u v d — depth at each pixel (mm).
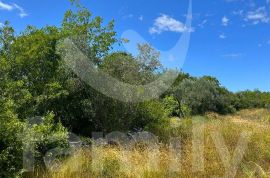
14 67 10391
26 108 9727
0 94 8844
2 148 7363
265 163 9562
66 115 11180
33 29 11555
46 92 10336
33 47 10398
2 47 10695
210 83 27406
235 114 27516
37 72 10578
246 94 37062
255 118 20891
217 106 27047
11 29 10750
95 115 11367
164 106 15336
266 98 35906
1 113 7395
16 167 7363
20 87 9750
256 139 10898
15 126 7387
